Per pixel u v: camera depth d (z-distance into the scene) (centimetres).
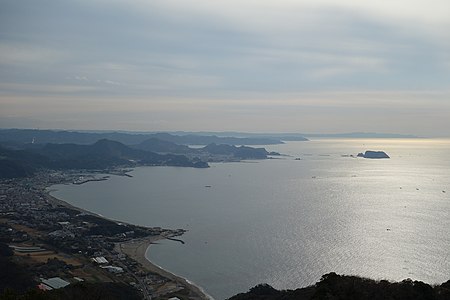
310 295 5222
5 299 4366
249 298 6706
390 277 8138
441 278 8081
